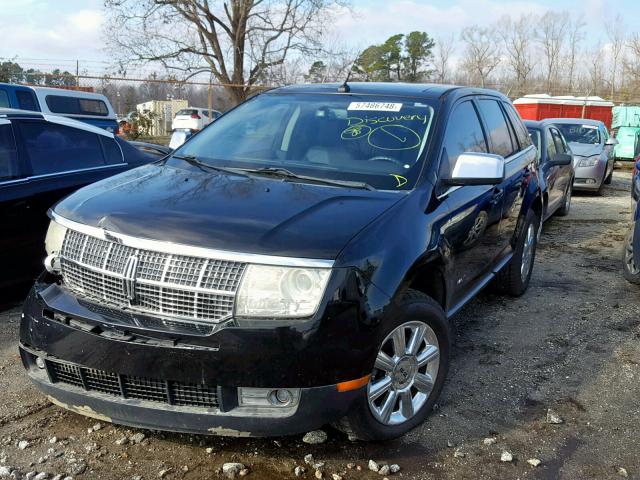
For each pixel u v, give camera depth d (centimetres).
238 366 264
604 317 532
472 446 327
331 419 282
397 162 369
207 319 270
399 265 299
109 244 292
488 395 384
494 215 449
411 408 329
